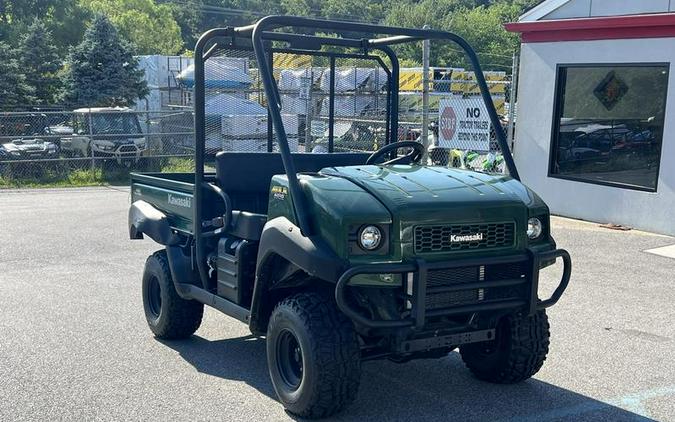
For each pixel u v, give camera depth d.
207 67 15.86
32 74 28.02
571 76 13.29
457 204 4.62
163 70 29.72
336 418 4.87
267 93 4.84
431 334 4.74
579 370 5.88
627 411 5.07
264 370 5.83
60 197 16.92
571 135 13.37
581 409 5.09
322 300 4.70
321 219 4.52
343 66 18.53
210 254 5.88
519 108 14.11
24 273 9.17
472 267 4.64
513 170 5.41
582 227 12.39
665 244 11.02
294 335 4.70
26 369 5.80
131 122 21.47
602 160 12.88
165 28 76.06
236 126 14.76
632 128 12.34
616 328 7.00
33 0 47.31
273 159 6.20
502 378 5.44
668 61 11.74
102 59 26.20
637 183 12.34
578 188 13.16
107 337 6.65
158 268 6.49
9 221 13.27
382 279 4.40
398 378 5.68
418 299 4.38
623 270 9.35
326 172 5.12
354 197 4.55
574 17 13.84
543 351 5.34
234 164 6.04
